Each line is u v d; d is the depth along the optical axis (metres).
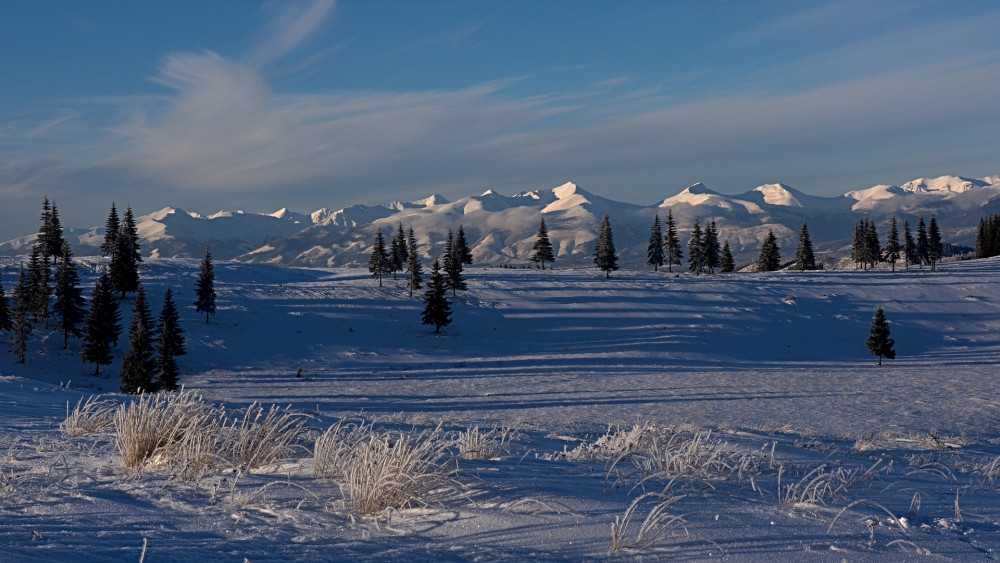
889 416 32.28
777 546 3.18
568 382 51.00
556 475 5.13
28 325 64.50
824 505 4.21
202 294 76.44
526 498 3.99
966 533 3.62
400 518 3.73
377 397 43.25
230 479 4.61
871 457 10.80
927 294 100.69
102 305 62.03
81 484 4.38
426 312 81.56
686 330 82.50
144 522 3.49
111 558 2.89
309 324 80.56
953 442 16.23
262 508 3.87
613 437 8.21
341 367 61.81
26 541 3.03
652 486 4.75
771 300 97.44
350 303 92.06
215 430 5.63
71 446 6.00
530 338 80.88
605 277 114.19
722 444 8.81
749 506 4.11
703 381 51.34
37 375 59.44
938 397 41.00
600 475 5.28
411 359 67.25
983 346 78.88
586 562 2.96
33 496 3.94
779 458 8.38
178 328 61.03
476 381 52.00
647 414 32.50
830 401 39.25
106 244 108.69
